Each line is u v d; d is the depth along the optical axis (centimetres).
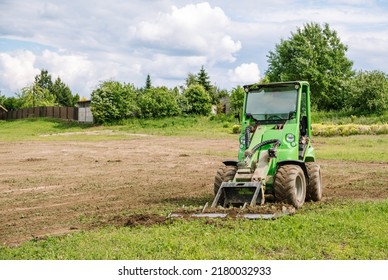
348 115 6975
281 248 1035
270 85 1590
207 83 11900
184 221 1259
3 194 1928
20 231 1309
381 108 6856
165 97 8106
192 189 2017
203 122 7412
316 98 8919
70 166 2872
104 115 7612
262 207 1327
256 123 1569
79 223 1379
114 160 3161
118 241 1088
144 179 2331
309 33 9125
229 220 1245
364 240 1077
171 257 970
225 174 1473
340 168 2648
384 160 3023
